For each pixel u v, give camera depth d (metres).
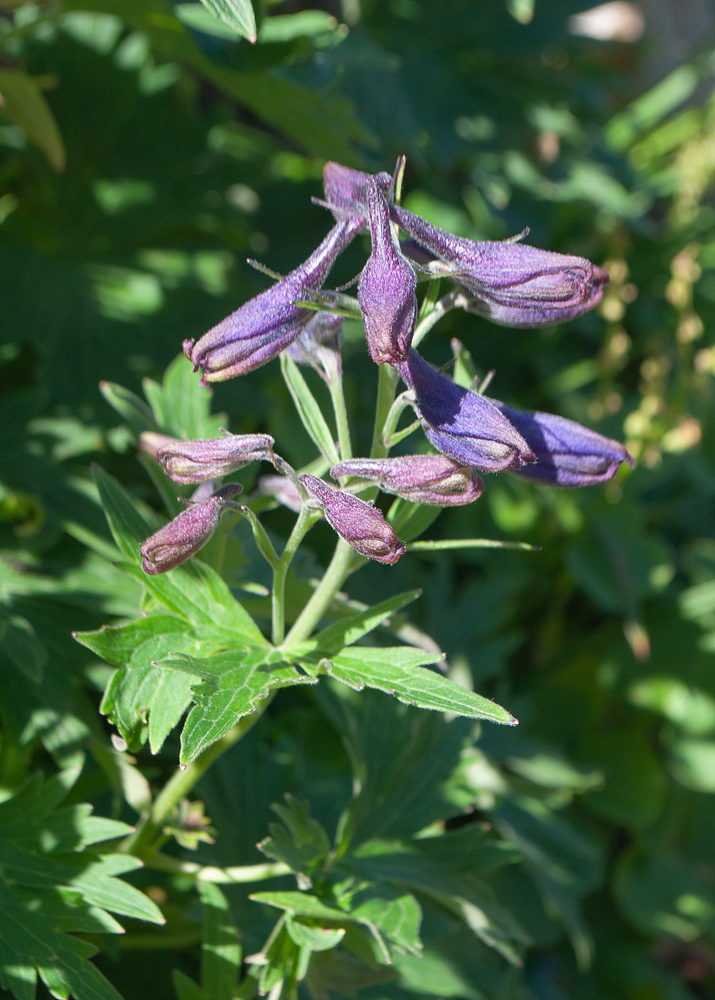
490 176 0.93
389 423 0.51
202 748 0.49
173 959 0.62
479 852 0.57
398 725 0.59
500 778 0.73
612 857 0.95
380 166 0.87
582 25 1.30
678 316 0.97
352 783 0.67
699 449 1.04
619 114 1.24
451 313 0.93
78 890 0.54
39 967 0.52
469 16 0.96
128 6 0.62
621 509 0.95
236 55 0.63
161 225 0.77
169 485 0.56
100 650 0.51
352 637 0.52
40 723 0.58
